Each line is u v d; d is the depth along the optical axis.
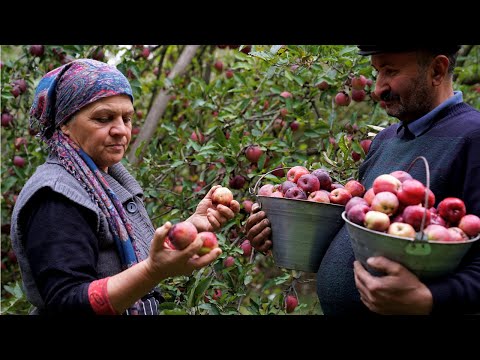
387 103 1.51
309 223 1.60
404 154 1.52
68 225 1.42
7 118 3.18
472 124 1.40
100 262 1.50
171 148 3.50
